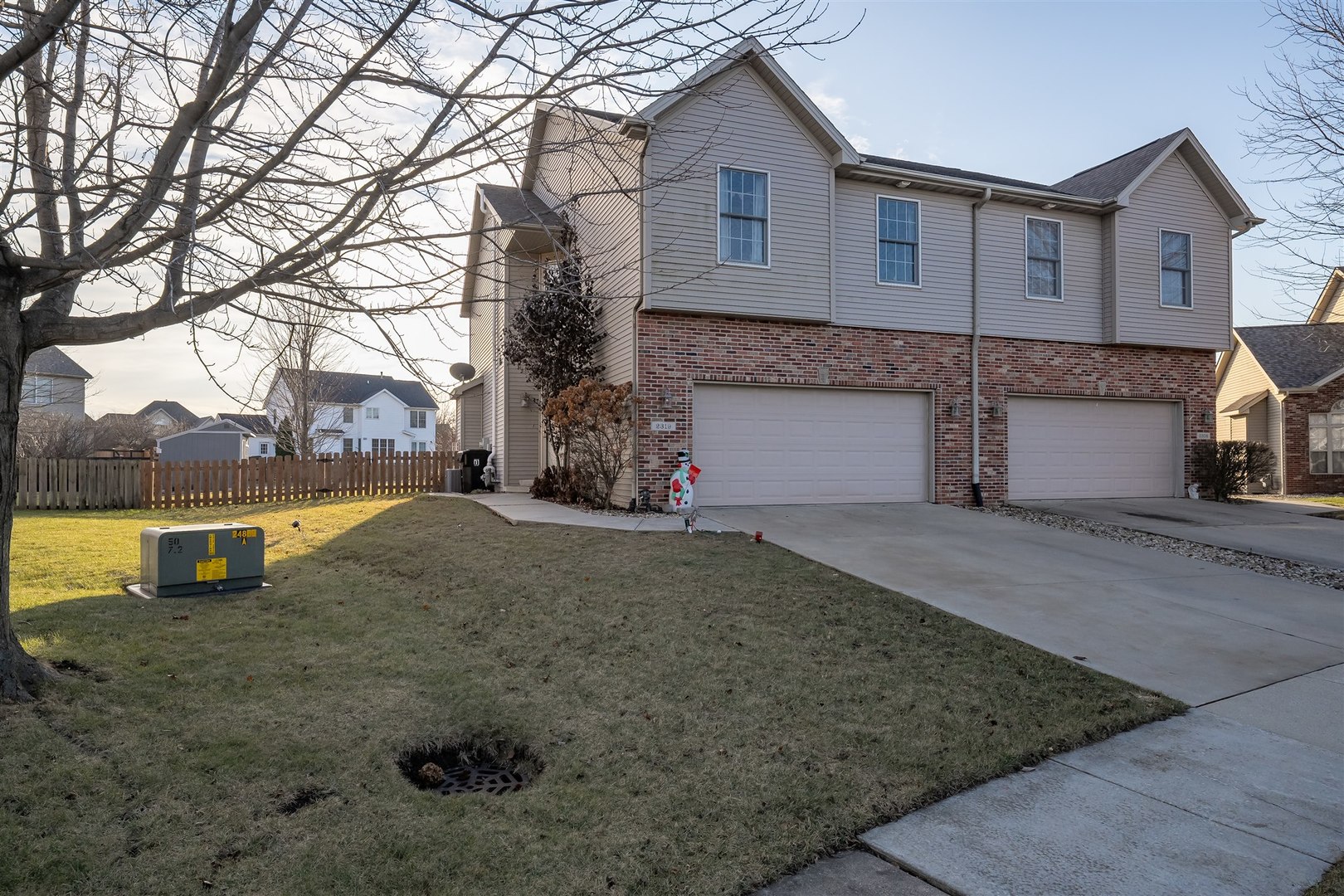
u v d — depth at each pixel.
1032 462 16.75
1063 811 4.18
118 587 7.80
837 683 5.84
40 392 27.70
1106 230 17.20
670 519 12.27
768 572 8.82
